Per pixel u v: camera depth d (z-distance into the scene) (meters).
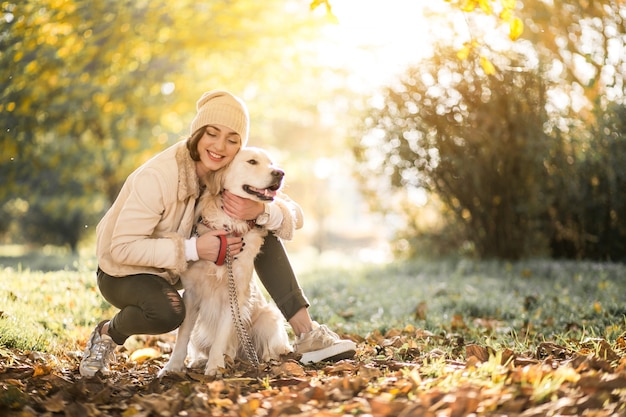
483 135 8.30
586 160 8.56
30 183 13.70
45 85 9.64
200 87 12.47
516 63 8.20
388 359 3.56
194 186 3.44
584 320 4.73
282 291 3.80
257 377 3.30
